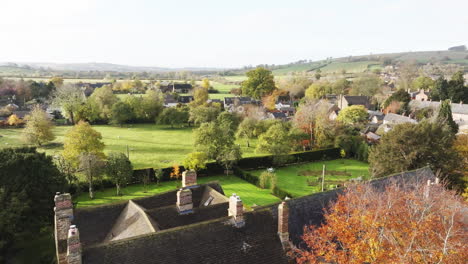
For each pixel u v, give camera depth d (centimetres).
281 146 7425
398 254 1877
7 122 11988
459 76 14650
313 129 8906
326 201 3050
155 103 14525
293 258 2450
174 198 3291
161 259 2123
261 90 17425
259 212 2609
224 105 16850
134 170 6341
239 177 6862
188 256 2194
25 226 3500
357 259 2023
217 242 2323
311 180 6625
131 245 2120
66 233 2245
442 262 1930
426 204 2478
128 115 13238
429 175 4228
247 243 2395
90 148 6334
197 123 13225
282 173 7131
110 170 5550
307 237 2388
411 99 13712
